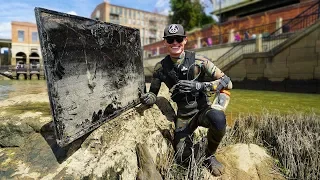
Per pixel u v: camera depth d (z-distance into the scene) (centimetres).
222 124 219
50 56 134
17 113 224
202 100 252
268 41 1455
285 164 282
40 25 128
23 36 3950
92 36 178
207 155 254
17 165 154
